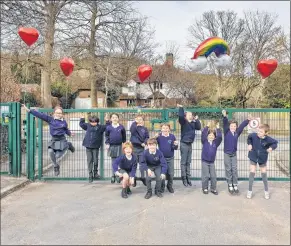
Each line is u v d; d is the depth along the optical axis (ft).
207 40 21.76
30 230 14.56
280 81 84.89
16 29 52.65
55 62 68.44
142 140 22.17
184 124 22.34
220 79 90.89
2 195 19.52
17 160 24.12
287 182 24.09
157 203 18.67
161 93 128.16
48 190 21.33
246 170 25.16
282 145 25.75
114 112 23.40
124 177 19.74
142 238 13.76
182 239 13.67
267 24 88.58
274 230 14.70
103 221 15.74
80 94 153.48
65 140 22.70
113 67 83.56
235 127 21.16
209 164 20.83
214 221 15.78
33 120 23.70
